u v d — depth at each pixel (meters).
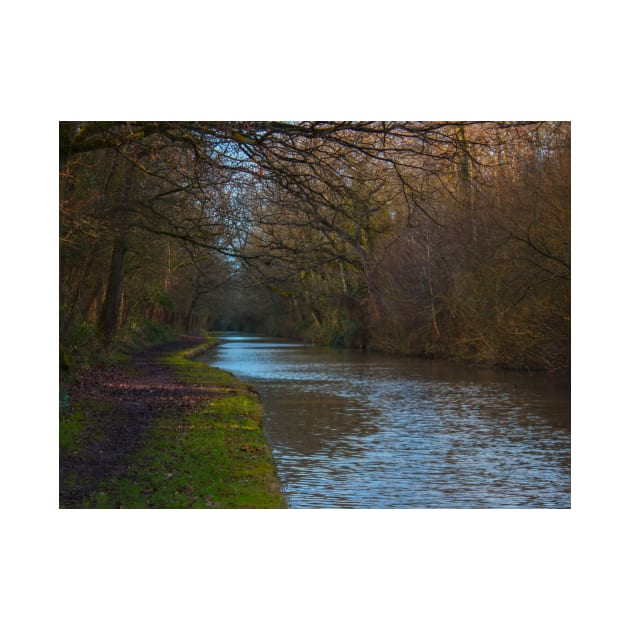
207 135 13.46
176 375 26.42
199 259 17.09
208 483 9.95
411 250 40.34
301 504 10.26
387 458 13.62
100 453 11.52
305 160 13.41
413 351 44.91
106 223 17.83
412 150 12.94
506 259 28.64
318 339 63.56
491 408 20.73
